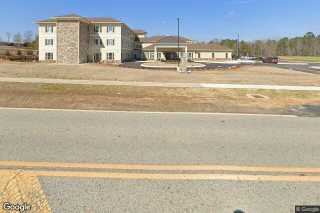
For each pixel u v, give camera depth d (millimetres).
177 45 64188
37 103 9812
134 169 4168
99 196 3350
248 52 118625
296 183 3811
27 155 4613
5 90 12812
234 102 11203
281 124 7328
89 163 4359
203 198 3355
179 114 8477
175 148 5160
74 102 10242
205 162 4504
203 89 14953
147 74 25359
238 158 4715
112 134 5980
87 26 59625
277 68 40312
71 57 54094
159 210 3080
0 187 3520
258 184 3758
